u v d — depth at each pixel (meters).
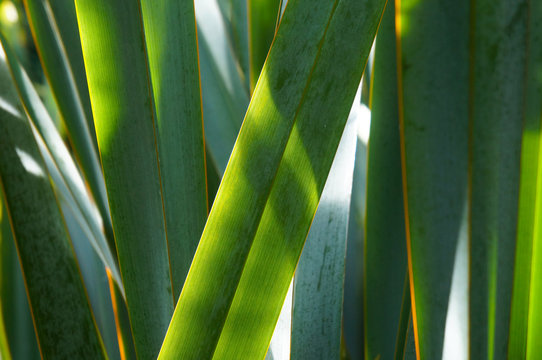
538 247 1.34
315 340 1.56
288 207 1.26
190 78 1.47
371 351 1.74
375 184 1.67
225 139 1.84
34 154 1.56
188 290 1.26
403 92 1.32
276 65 1.26
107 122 1.41
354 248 2.00
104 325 1.97
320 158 1.26
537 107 1.30
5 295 1.74
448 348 1.36
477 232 1.34
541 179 1.32
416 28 1.31
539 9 1.29
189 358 1.26
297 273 1.56
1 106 1.55
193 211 1.49
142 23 1.41
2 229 1.74
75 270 1.56
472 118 1.32
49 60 1.64
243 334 1.26
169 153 1.48
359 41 1.26
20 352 1.74
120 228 1.44
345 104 1.26
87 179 1.64
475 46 1.30
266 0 1.80
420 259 1.35
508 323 1.35
